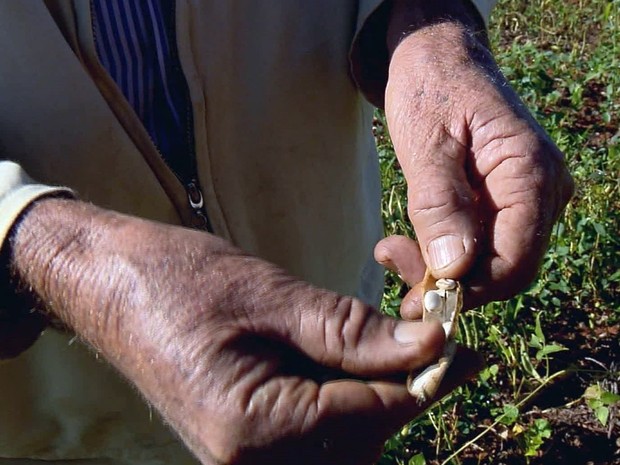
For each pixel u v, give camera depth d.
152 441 0.61
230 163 0.55
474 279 0.39
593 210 1.26
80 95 0.49
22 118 0.48
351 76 0.57
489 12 0.54
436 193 0.40
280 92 0.55
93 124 0.49
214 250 0.34
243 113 0.54
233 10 0.52
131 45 0.50
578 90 1.63
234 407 0.31
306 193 0.59
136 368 0.33
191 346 0.31
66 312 0.35
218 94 0.53
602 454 0.99
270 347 0.32
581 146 1.47
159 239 0.34
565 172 0.42
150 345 0.32
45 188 0.37
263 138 0.56
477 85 0.44
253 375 0.31
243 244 0.58
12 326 0.39
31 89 0.48
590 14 2.00
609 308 1.17
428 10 0.51
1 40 0.47
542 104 1.67
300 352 0.32
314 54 0.55
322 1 0.54
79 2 0.48
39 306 0.36
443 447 0.99
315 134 0.58
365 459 0.32
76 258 0.34
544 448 1.00
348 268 0.66
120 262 0.33
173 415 0.32
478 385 1.00
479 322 1.10
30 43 0.47
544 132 0.42
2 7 0.46
